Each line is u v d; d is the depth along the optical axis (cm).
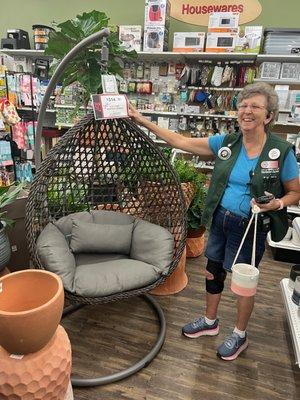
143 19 466
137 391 156
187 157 440
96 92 185
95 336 193
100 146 204
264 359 181
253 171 150
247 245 159
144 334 196
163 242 192
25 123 388
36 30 463
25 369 102
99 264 187
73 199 212
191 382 162
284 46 381
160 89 465
